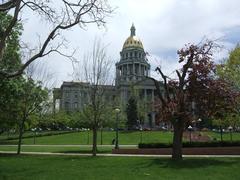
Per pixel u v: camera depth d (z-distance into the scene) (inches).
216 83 1007.0
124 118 2992.1
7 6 486.9
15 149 1875.0
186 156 1174.3
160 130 3779.5
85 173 737.6
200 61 1007.6
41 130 3971.5
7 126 1547.7
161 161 957.8
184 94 999.6
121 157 1133.7
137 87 4239.7
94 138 1299.2
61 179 661.3
